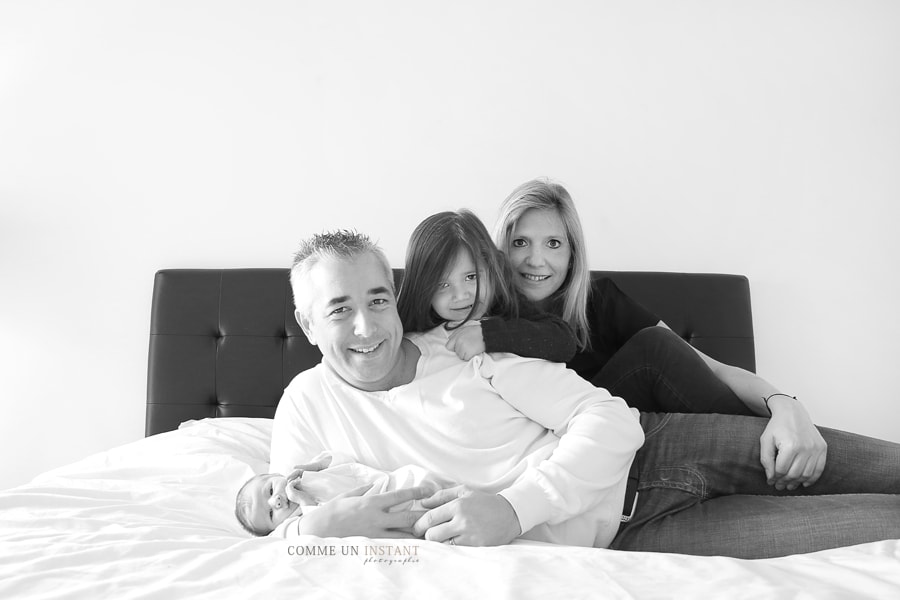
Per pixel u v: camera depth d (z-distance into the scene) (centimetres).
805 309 281
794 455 139
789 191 282
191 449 187
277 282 265
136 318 278
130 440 275
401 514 120
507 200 185
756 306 281
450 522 115
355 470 134
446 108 283
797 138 283
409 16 284
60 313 278
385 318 139
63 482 160
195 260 279
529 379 142
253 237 280
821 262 281
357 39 284
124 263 279
